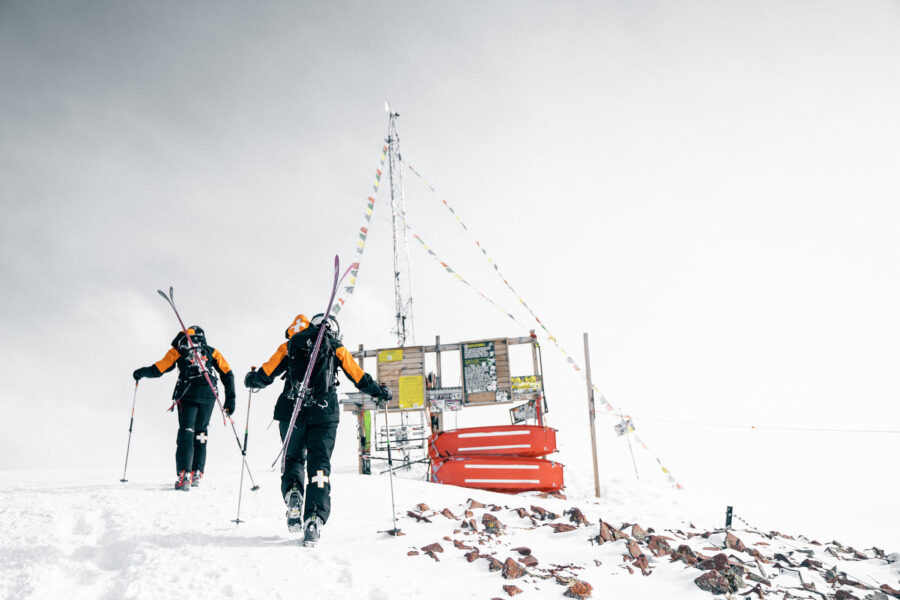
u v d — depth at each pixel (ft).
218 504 14.84
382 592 9.09
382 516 14.02
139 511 13.70
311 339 12.68
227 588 8.98
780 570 11.80
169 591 8.81
